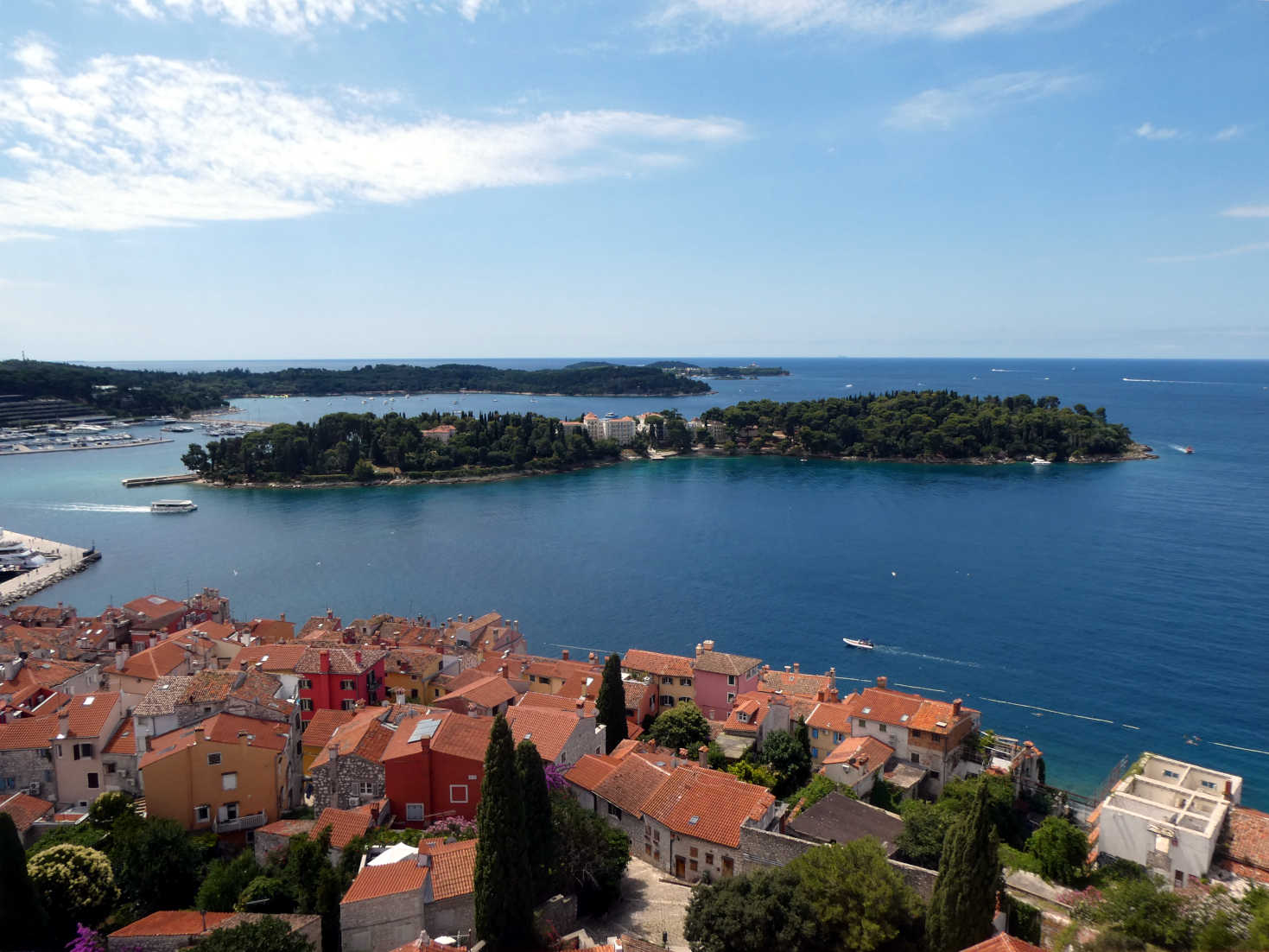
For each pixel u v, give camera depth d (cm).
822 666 15750
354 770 7738
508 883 5141
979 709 13600
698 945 5372
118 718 8781
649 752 8781
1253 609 18488
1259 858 6656
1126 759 11794
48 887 5697
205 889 5881
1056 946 5438
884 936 5047
